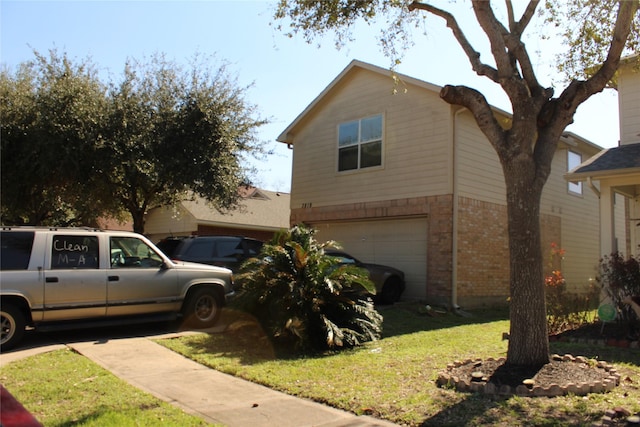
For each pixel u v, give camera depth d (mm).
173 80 14359
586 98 6633
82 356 7352
